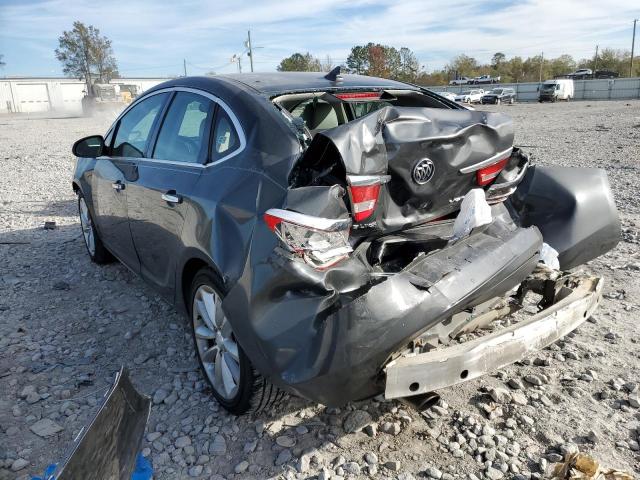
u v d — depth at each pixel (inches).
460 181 111.7
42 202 351.6
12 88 2965.1
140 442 100.7
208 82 139.1
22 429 117.6
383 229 104.5
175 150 142.3
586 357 137.3
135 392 104.3
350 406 120.8
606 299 169.5
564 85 2180.1
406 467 103.5
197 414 121.3
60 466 77.3
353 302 90.7
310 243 92.4
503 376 130.0
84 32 2736.2
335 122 148.6
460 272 101.8
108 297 187.6
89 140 185.5
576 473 93.7
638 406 118.0
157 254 144.7
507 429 112.4
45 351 150.7
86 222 222.4
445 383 94.9
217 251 108.7
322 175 100.0
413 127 102.0
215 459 107.7
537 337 105.0
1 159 600.7
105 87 2021.4
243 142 117.1
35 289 196.5
